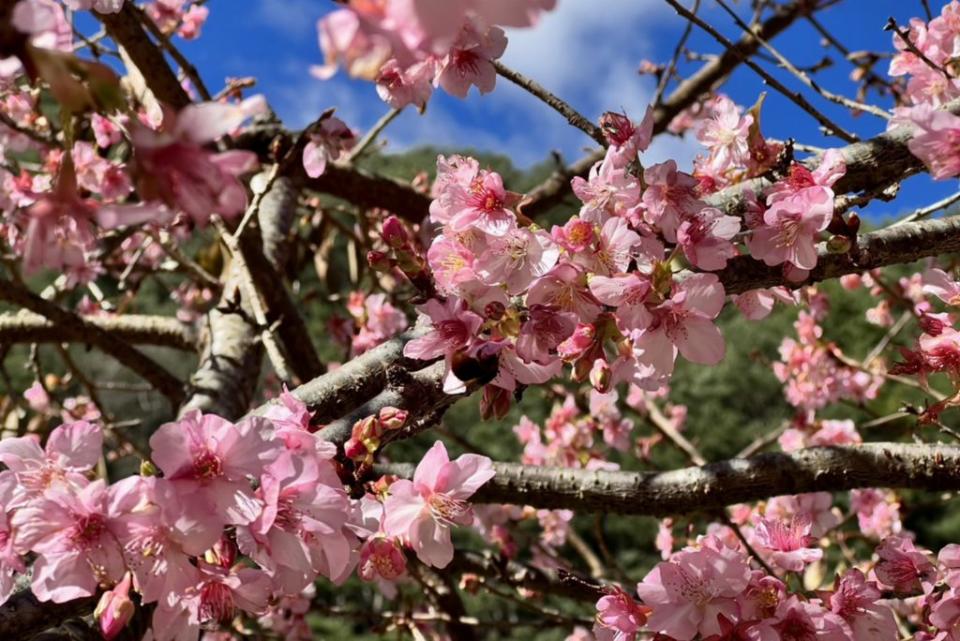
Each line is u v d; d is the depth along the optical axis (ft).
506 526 3.72
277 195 3.92
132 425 3.76
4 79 1.86
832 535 3.45
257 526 1.30
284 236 3.74
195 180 0.93
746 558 1.87
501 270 1.50
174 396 3.36
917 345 1.85
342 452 1.57
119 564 1.31
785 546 1.85
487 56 1.64
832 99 2.11
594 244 1.50
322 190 4.08
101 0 1.77
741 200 1.75
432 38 0.88
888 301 3.97
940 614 1.79
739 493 2.28
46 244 0.99
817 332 4.02
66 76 0.96
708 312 1.52
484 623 3.21
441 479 1.49
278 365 2.13
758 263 1.73
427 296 1.60
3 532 1.36
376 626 3.69
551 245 1.50
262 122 3.81
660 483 2.34
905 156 1.76
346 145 2.51
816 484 2.23
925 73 2.15
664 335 1.53
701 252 1.53
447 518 1.48
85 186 2.78
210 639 3.43
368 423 1.50
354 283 4.30
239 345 3.12
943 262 3.52
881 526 3.30
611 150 1.57
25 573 1.55
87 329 3.15
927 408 1.87
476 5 0.85
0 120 2.76
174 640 1.39
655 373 1.56
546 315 1.46
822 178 1.62
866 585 1.77
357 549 1.48
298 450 1.38
